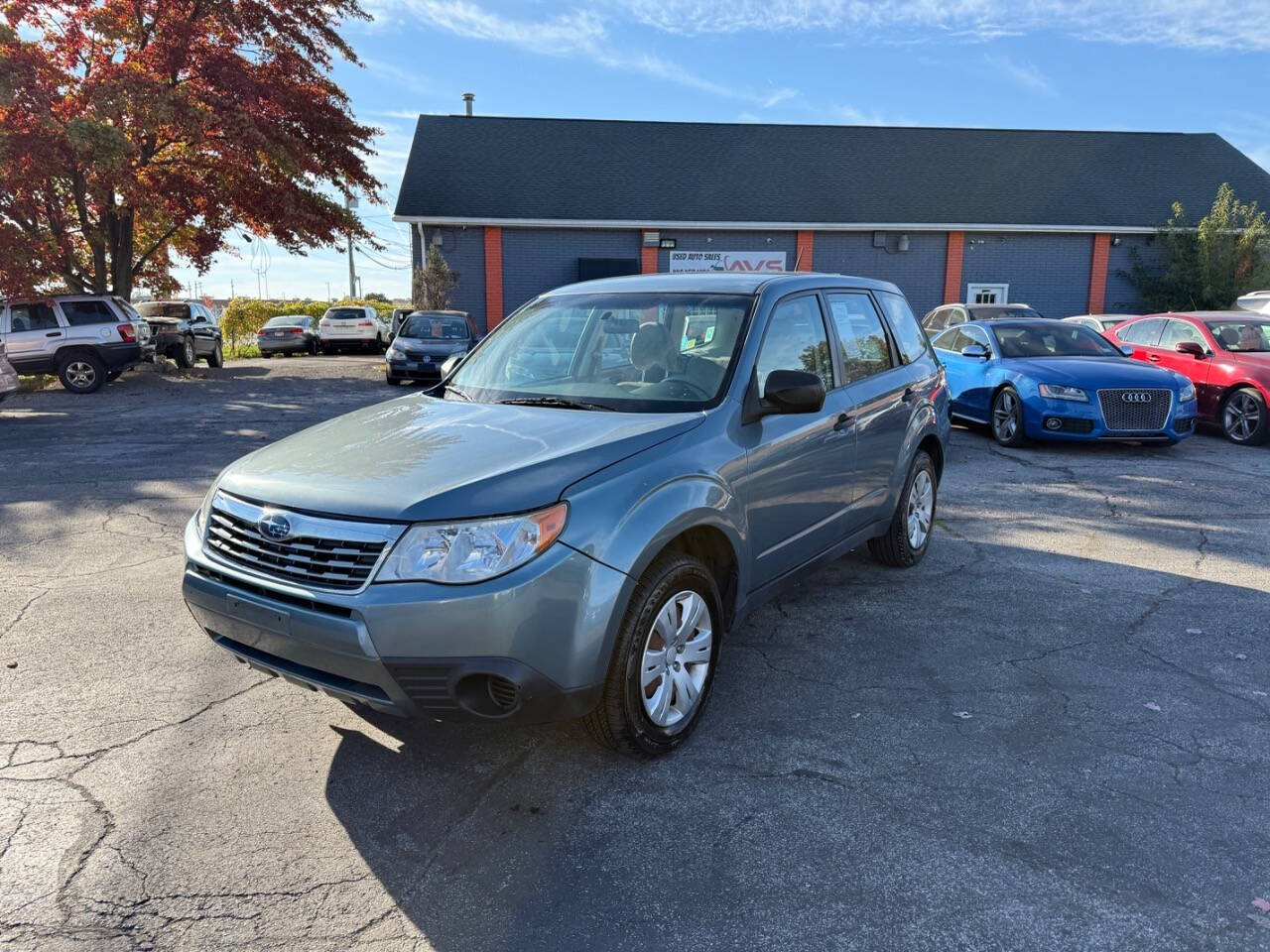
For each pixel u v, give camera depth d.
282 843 2.71
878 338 4.98
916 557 5.46
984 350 10.55
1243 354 10.53
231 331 33.97
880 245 24.16
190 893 2.47
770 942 2.28
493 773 3.12
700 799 2.94
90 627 4.43
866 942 2.27
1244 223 23.06
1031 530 6.37
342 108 20.98
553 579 2.68
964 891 2.47
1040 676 3.86
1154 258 24.75
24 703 3.61
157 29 18.52
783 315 4.04
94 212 19.77
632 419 3.37
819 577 5.25
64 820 2.81
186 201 19.67
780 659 4.05
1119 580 5.21
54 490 7.57
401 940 2.30
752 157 26.41
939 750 3.24
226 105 17.95
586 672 2.79
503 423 3.38
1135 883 2.49
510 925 2.35
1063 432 9.34
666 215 23.75
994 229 24.03
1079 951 2.23
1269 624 4.50
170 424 11.86
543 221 23.22
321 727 3.43
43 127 16.22
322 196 20.73
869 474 4.64
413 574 2.62
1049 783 3.01
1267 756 3.19
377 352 31.48
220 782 3.04
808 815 2.84
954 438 10.62
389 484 2.83
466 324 18.31
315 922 2.36
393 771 3.13
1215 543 6.00
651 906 2.42
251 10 19.16
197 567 3.09
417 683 2.64
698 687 3.33
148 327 18.22
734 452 3.44
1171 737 3.32
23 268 17.41
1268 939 2.27
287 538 2.81
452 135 26.31
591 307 4.25
